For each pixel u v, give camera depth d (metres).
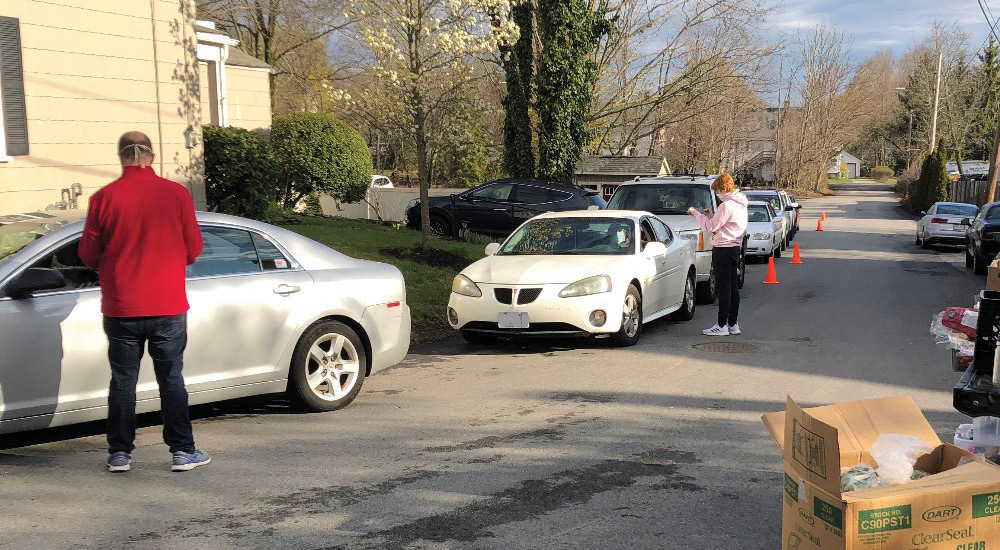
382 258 14.08
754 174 88.81
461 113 14.46
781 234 22.73
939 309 13.07
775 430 3.54
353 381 7.07
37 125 10.19
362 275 7.17
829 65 75.12
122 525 4.47
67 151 10.60
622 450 5.84
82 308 5.64
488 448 5.89
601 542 4.27
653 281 10.47
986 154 79.25
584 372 8.52
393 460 5.61
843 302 13.91
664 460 5.61
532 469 5.41
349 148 21.75
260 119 22.56
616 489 5.04
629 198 15.25
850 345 9.99
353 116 15.48
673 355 9.40
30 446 5.93
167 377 5.32
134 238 5.12
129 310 5.13
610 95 35.62
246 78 21.95
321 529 4.42
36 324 5.44
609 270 9.56
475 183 40.34
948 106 63.03
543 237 10.71
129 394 5.30
